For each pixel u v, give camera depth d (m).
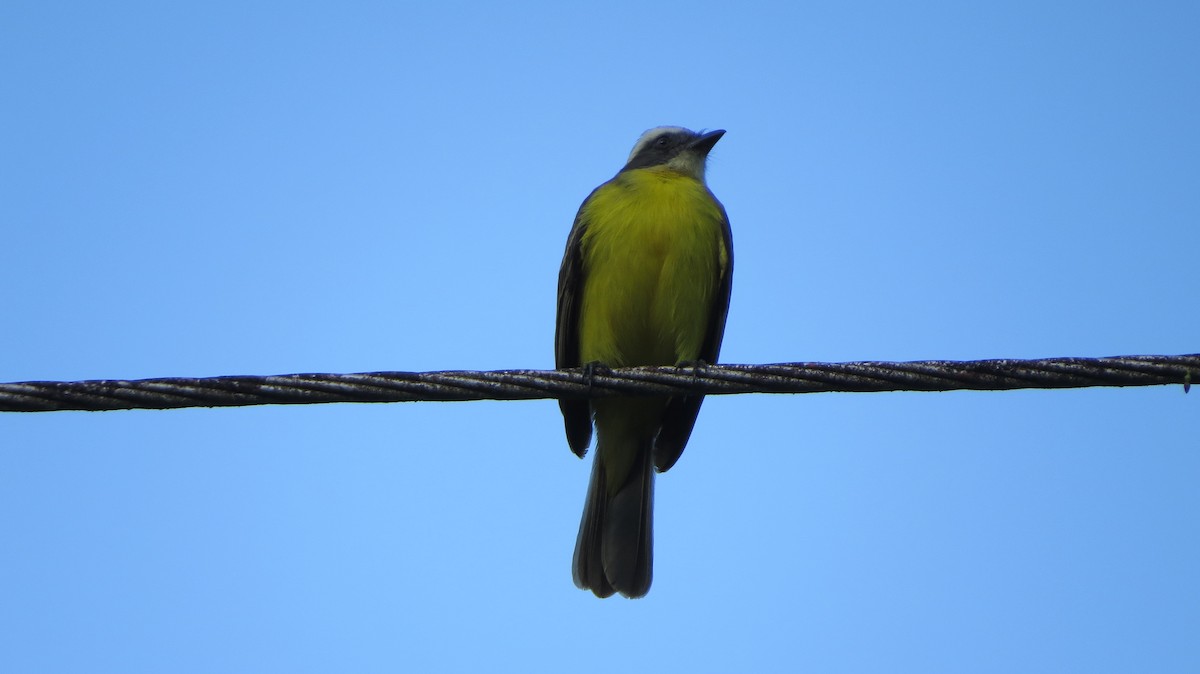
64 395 7.92
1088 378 7.97
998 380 8.09
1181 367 7.87
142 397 8.00
